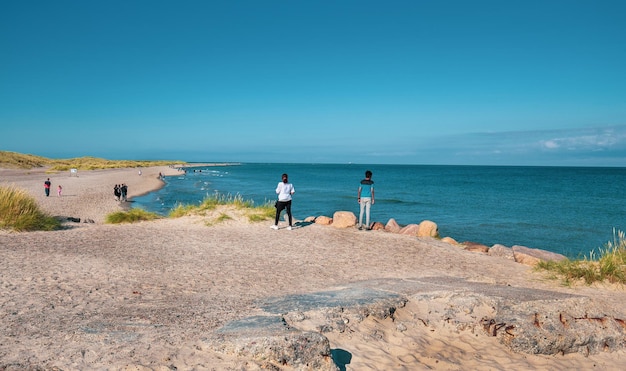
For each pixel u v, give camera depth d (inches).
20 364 145.1
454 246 535.8
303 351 169.5
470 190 2287.2
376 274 362.9
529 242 813.9
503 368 208.5
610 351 234.1
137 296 257.3
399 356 205.9
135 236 504.4
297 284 313.3
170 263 368.5
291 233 568.4
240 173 5344.5
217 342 172.1
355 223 641.0
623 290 339.6
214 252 431.5
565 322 235.0
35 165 3924.7
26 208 552.7
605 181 3390.7
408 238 552.7
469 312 253.8
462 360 213.0
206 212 698.8
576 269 377.4
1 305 222.4
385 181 3376.0
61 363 149.6
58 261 348.2
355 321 225.8
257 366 161.0
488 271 401.7
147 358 158.6
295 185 2778.1
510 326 231.9
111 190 1742.1
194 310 227.3
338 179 3757.4
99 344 169.3
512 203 1547.7
